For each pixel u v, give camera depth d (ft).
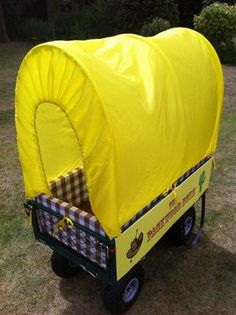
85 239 11.11
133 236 10.73
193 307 12.75
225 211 17.85
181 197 12.95
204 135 13.12
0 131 27.55
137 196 10.24
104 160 8.85
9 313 12.62
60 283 13.75
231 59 46.98
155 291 13.35
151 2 50.90
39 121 10.82
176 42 12.06
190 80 11.73
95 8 57.41
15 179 21.02
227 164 22.34
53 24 61.21
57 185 12.84
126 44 10.57
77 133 8.99
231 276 14.02
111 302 11.95
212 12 45.57
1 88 37.70
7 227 16.90
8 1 61.52
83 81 8.48
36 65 9.36
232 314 12.51
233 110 31.22
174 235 14.87
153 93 9.98
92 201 9.51
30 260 14.90
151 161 10.17
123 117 8.94
